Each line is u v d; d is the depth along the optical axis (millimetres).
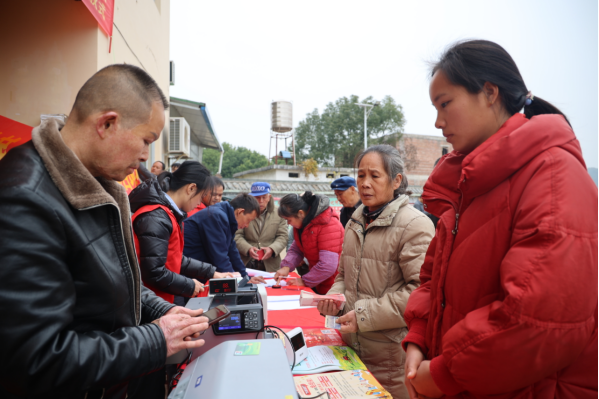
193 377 836
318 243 2314
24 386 634
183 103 8047
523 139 668
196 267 1995
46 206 671
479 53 734
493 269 701
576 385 642
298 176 19750
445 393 724
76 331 768
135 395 1045
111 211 819
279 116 23953
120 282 833
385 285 1374
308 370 1190
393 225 1378
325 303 1426
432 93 816
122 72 792
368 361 1361
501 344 590
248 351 861
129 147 808
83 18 2258
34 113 2223
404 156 22250
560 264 559
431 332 874
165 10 5594
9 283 609
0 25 2186
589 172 692
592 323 578
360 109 29484
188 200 1905
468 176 733
